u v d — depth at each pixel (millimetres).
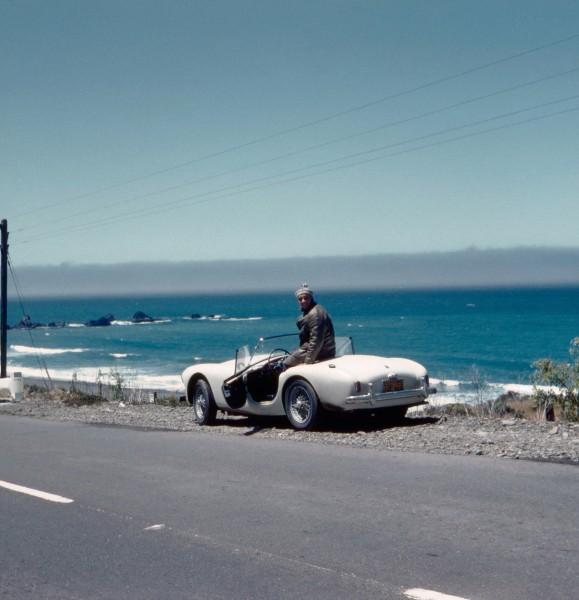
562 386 12188
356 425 11141
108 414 16016
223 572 4891
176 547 5480
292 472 7867
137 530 5984
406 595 4324
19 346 116625
